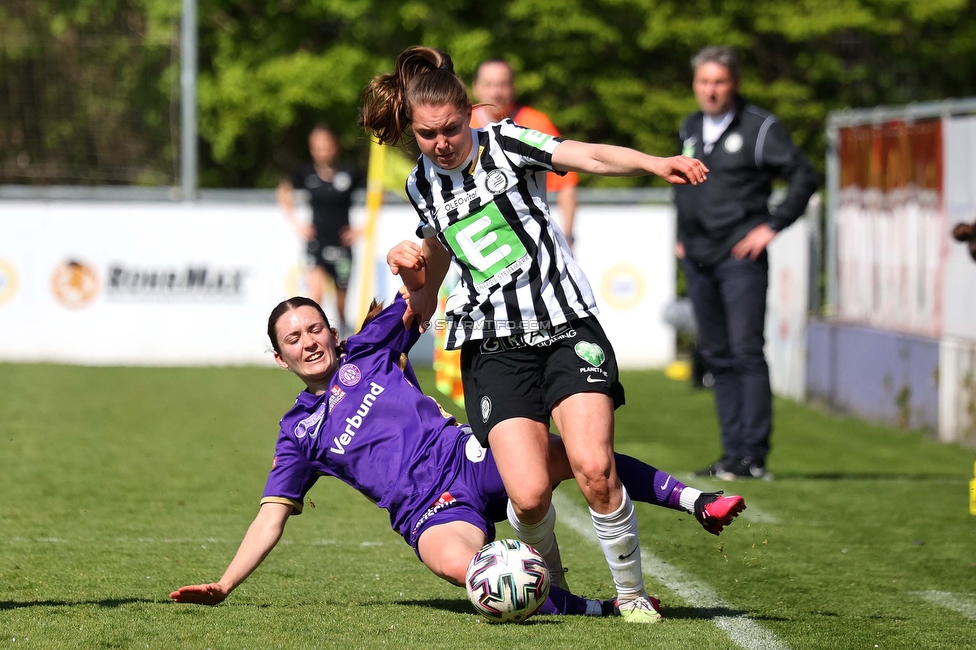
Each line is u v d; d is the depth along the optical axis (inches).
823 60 2741.1
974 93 2859.3
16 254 1945.1
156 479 1021.8
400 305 624.7
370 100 571.2
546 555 595.8
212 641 511.5
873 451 1284.4
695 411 1599.4
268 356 1974.7
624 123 2755.9
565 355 558.6
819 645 526.0
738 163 1061.8
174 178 2182.6
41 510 874.8
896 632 553.3
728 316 1078.4
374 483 597.0
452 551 557.9
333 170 1916.8
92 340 1956.2
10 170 2220.7
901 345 1422.2
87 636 516.7
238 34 2866.6
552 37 2753.4
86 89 2218.3
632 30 2775.6
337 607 591.2
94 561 703.7
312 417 603.2
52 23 2201.0
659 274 1999.3
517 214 562.9
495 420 561.3
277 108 2773.1
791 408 1663.4
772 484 1049.5
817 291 1720.0
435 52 569.0
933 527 860.0
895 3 2635.3
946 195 1318.9
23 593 614.2
